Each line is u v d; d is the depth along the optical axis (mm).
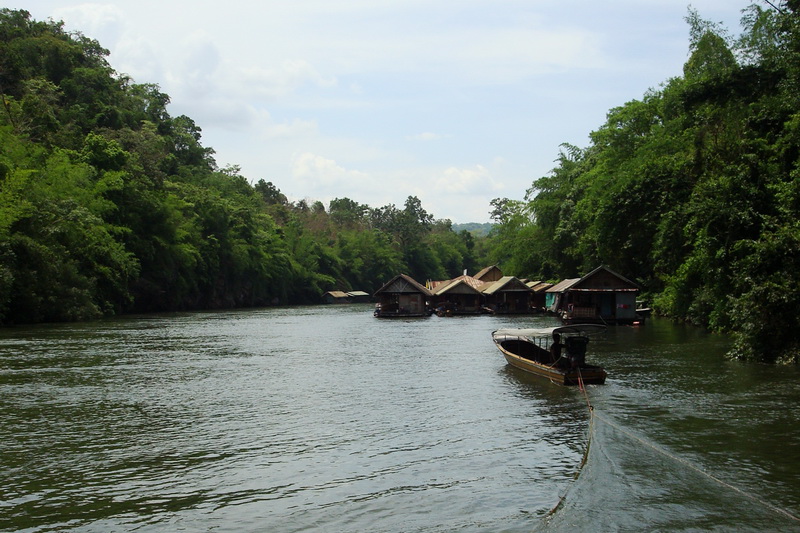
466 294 72438
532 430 15031
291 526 9531
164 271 68750
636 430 14758
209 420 16234
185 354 29844
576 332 23469
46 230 47062
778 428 14719
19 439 14344
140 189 65875
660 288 55219
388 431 15055
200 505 10383
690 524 9461
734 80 30984
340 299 115812
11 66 66750
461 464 12445
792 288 22312
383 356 29703
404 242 147875
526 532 9219
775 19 31312
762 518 9648
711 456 12664
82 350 30391
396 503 10406
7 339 34969
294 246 113562
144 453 13281
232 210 92812
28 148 52812
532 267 84375
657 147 44438
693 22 40781
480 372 24359
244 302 93188
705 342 32906
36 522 9711
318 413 17047
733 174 28844
